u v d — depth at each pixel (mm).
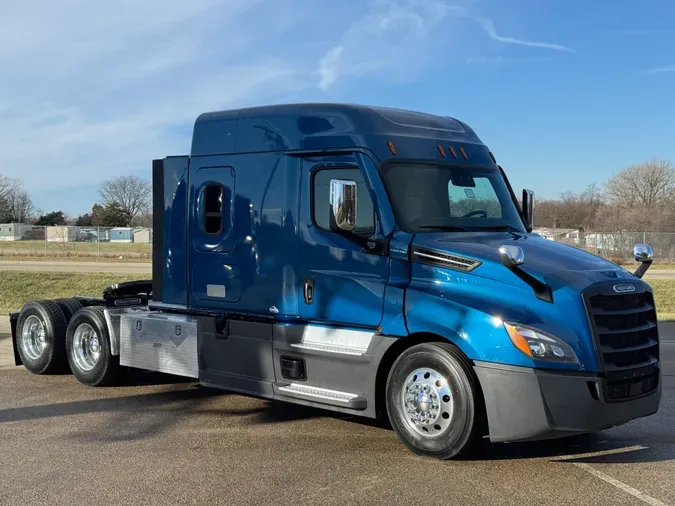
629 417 5273
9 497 4738
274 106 6797
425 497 4730
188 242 7352
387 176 5992
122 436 6223
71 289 25500
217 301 7070
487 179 6723
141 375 9094
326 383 6148
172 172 7535
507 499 4695
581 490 4867
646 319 5617
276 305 6547
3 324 13883
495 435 5098
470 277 5441
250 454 5688
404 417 5598
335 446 5910
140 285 9023
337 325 6152
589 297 5141
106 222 104250
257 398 7750
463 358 5289
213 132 7180
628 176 74812
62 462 5480
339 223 5648
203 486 4945
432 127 6641
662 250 38094
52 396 7867
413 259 5719
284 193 6527
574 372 5000
